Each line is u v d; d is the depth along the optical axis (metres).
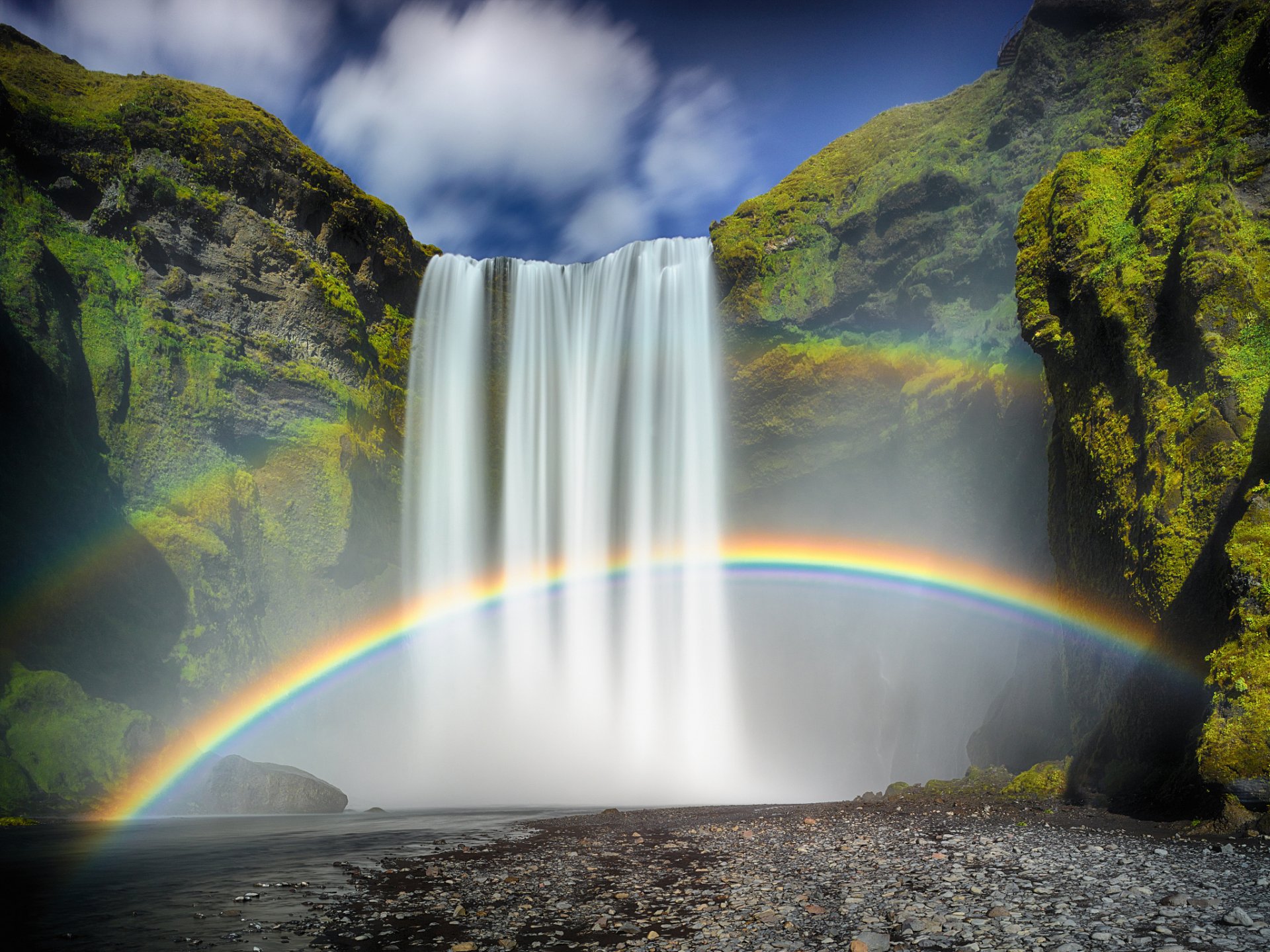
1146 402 18.69
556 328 46.53
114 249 36.69
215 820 22.28
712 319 43.47
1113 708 17.77
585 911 9.98
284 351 39.66
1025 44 35.28
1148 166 21.70
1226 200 18.98
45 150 36.06
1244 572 14.38
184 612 32.62
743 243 42.31
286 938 8.96
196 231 38.72
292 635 36.94
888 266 39.19
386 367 44.69
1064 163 23.50
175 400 35.47
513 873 12.59
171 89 40.09
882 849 13.11
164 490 34.22
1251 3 21.39
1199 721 15.00
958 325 36.16
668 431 44.41
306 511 38.22
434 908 10.27
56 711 25.84
